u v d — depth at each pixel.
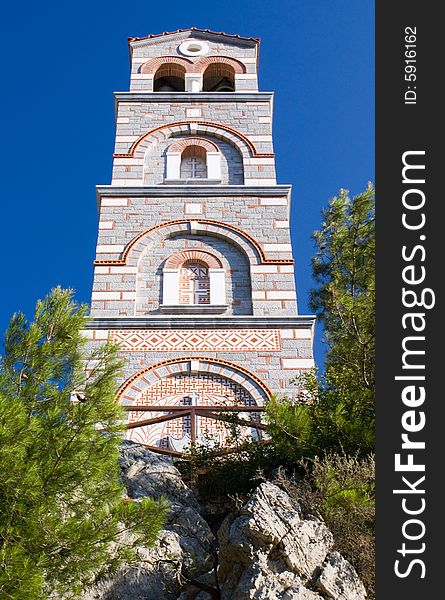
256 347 24.59
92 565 12.55
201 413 21.14
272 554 13.32
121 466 17.59
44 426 13.27
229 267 26.98
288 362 24.28
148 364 24.05
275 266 26.84
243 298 26.23
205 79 35.44
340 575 13.12
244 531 13.47
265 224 28.16
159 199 28.77
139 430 22.33
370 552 13.88
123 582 14.47
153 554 14.98
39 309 14.91
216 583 13.66
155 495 17.19
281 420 16.80
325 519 14.31
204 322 25.06
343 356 17.69
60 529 12.38
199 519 16.44
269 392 23.56
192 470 18.47
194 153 31.02
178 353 24.33
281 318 25.20
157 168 30.14
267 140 31.02
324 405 17.27
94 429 13.52
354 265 19.72
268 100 32.47
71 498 13.23
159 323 24.97
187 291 26.47
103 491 13.32
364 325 17.47
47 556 12.31
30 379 14.20
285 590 12.70
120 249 27.25
